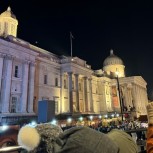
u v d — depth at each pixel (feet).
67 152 6.92
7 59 119.85
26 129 7.52
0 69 115.03
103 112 216.54
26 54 133.39
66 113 156.46
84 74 192.95
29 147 7.20
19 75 127.85
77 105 172.86
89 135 7.42
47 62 156.76
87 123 125.08
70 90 167.63
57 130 8.00
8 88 116.88
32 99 132.36
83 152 6.83
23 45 134.10
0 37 118.52
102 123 122.72
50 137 7.50
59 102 162.81
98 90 228.43
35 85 141.08
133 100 247.29
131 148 9.62
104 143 7.36
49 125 8.10
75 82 176.96
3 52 117.91
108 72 278.05
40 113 45.21
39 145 7.30
